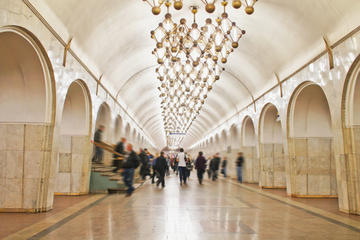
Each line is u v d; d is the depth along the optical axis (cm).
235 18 862
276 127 1216
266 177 1175
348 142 614
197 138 3844
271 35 862
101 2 647
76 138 878
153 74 1447
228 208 631
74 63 715
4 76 568
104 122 1207
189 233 406
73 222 477
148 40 1011
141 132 2472
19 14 445
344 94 622
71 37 654
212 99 1955
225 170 1844
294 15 718
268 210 616
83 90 838
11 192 570
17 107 585
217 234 402
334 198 845
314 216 556
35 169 576
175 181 1435
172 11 823
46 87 582
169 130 1870
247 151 1499
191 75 826
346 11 575
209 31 693
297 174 881
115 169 1044
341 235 410
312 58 760
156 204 675
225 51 693
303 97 872
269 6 744
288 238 388
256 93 1269
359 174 595
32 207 566
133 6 746
